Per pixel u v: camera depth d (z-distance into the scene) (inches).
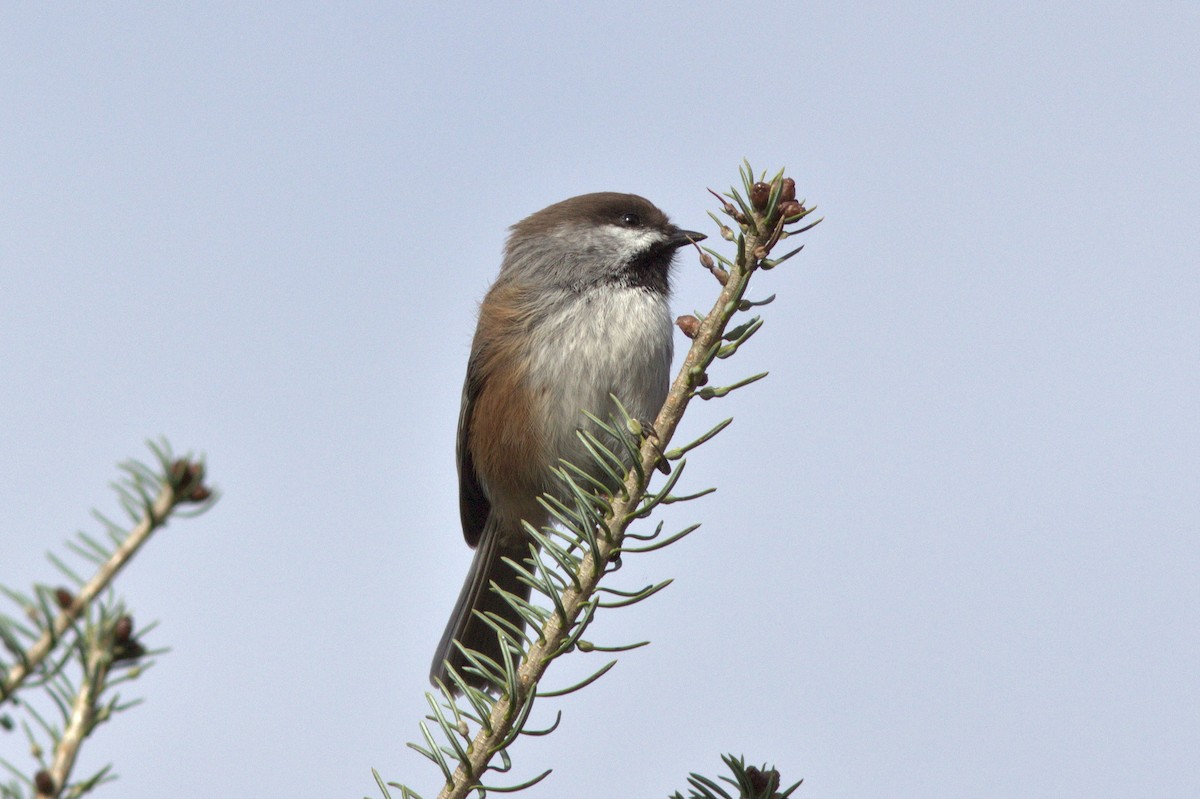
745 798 196.7
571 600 233.0
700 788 198.7
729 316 248.8
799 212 242.4
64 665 144.7
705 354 250.1
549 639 220.7
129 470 148.7
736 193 245.6
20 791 138.6
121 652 145.2
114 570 145.6
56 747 140.9
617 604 219.8
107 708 143.6
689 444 245.6
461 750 204.1
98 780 141.3
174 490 148.4
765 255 246.5
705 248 251.1
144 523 147.6
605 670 208.2
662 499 242.2
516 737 207.2
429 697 209.2
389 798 199.3
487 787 199.5
